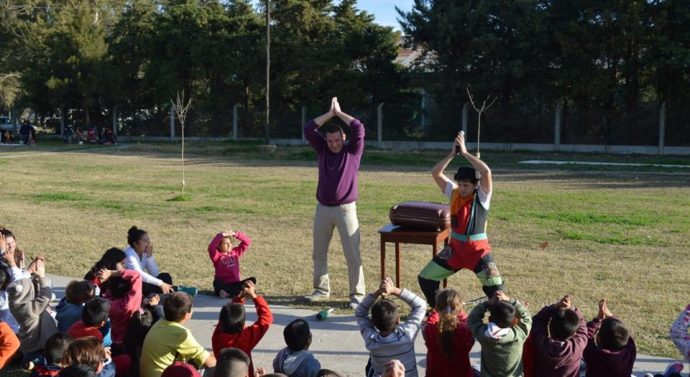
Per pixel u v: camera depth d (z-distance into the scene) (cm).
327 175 765
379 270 937
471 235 649
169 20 3916
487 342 466
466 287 846
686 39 2852
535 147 3189
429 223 718
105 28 4647
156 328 516
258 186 1888
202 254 1041
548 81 3175
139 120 4219
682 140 2958
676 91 3028
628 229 1195
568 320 470
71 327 554
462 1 3288
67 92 4109
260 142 3756
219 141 3869
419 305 522
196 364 519
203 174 2247
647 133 3027
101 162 2758
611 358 475
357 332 688
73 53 4088
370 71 3656
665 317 715
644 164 2492
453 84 3294
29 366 583
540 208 1443
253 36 3800
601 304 518
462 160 2723
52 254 1045
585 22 3002
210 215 1393
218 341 523
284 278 898
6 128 4684
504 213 1373
